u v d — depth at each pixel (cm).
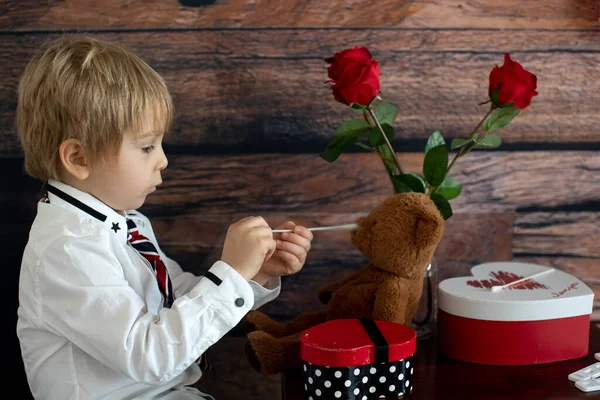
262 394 128
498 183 126
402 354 85
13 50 118
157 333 85
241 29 119
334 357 82
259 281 107
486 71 122
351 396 83
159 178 97
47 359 93
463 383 92
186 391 103
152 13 118
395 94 122
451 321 100
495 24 121
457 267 128
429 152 102
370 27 120
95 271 88
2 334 123
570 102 124
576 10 121
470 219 127
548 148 125
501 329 96
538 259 128
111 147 90
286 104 122
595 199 127
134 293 90
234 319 89
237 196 124
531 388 90
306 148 123
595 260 128
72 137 89
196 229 125
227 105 121
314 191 125
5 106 119
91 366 92
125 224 97
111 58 92
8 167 121
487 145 108
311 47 120
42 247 90
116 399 93
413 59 122
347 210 125
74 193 93
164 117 95
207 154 123
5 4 117
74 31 118
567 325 98
